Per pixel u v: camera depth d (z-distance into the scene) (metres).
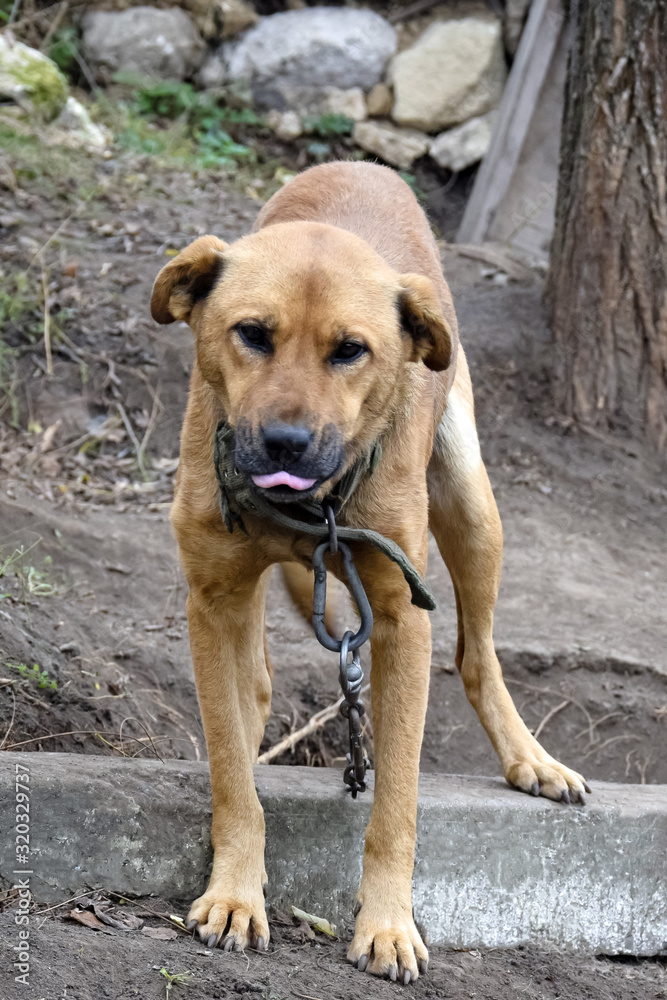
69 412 7.40
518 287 9.38
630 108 7.80
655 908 3.85
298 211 3.98
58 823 3.12
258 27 13.43
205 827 3.33
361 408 3.00
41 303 7.95
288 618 5.99
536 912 3.73
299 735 5.00
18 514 6.05
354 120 13.21
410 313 3.09
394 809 3.23
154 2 13.23
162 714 4.75
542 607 6.20
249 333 2.87
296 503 3.07
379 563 3.18
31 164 9.73
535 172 11.29
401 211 4.07
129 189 10.20
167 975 2.74
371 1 13.55
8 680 4.10
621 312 8.09
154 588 5.84
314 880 3.48
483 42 12.95
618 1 7.68
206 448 3.16
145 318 8.16
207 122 12.77
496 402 8.23
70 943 2.79
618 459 7.94
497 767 5.36
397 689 3.29
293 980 2.92
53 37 12.94
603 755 5.39
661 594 6.56
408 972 3.08
